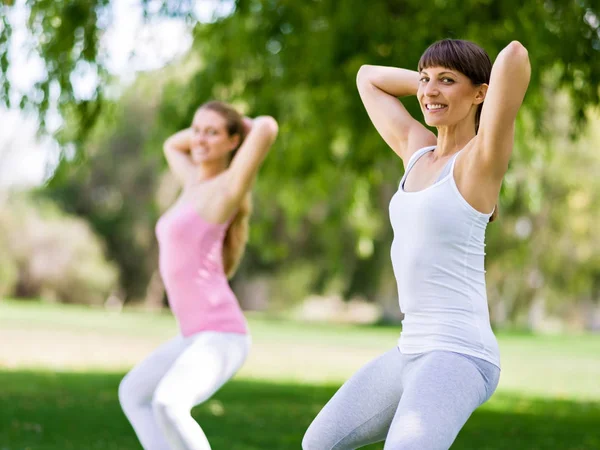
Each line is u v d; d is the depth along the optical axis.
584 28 10.67
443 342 4.06
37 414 10.33
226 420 10.46
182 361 5.65
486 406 13.20
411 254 4.17
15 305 40.22
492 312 39.91
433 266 4.11
